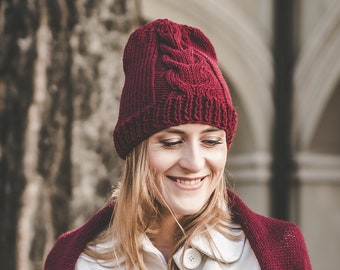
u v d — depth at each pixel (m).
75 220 2.88
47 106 2.89
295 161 6.13
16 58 2.90
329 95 5.95
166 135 1.61
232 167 6.41
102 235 1.86
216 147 1.63
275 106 6.20
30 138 2.88
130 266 1.71
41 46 2.89
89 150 2.91
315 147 6.18
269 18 6.16
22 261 2.86
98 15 2.95
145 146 1.66
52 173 2.89
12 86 2.91
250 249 1.72
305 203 6.21
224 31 5.94
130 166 1.73
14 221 2.88
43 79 2.89
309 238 6.24
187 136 1.60
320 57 5.94
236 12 6.00
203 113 1.58
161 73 1.65
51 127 2.89
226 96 1.64
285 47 6.18
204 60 1.67
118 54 2.99
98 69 2.94
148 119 1.62
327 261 6.32
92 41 2.94
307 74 6.05
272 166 6.18
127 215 1.71
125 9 3.02
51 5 2.89
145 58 1.70
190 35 1.76
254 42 6.07
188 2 5.71
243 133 6.34
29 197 2.87
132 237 1.70
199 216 1.70
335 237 6.39
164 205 1.66
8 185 2.90
